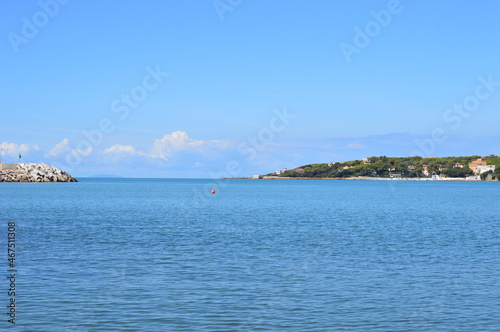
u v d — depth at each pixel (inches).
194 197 5531.5
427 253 1473.9
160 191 7549.2
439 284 1053.8
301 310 864.9
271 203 4377.5
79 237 1829.5
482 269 1218.0
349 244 1668.3
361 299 933.8
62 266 1234.6
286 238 1827.0
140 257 1379.2
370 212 3282.5
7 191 6609.3
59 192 6451.8
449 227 2284.7
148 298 934.4
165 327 776.9
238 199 5132.9
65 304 892.0
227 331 761.0
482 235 1947.6
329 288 1016.9
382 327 780.0
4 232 1984.5
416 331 762.2
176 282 1064.8
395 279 1101.7
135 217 2785.4
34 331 754.8
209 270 1197.7
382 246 1620.3
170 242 1700.3
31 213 3036.4
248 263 1294.3
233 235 1918.1
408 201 4788.4
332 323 797.2
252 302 912.3
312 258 1378.0
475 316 831.7
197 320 810.2
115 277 1111.0
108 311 852.0
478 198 5452.8
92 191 7062.0
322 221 2576.3
